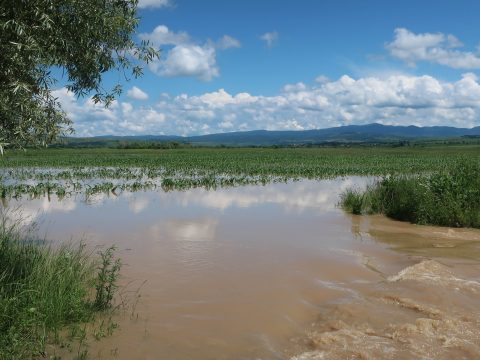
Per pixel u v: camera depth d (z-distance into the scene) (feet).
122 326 19.01
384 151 277.03
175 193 67.00
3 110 18.80
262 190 71.26
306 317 20.42
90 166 133.08
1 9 18.17
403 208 45.73
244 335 18.47
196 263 28.30
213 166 126.41
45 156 193.88
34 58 19.15
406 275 25.82
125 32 24.11
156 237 35.65
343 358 16.35
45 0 18.99
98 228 39.29
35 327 17.29
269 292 23.35
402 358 16.26
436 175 48.49
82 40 21.93
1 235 24.62
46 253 23.70
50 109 21.48
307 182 86.22
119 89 25.12
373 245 34.14
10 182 84.48
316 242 34.73
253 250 31.73
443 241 35.83
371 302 21.95
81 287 20.76
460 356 16.42
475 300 21.93
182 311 20.75
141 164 137.28
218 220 43.62
